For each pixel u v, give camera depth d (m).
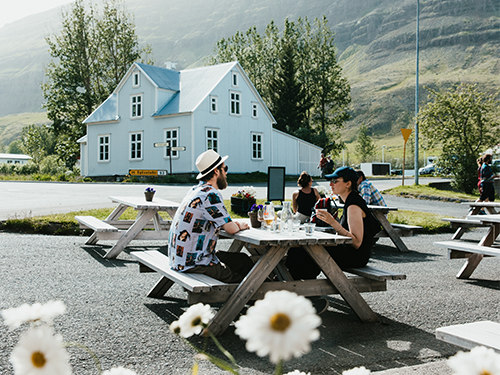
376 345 3.43
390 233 7.97
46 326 0.82
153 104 31.25
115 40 46.25
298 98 47.88
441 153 20.48
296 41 52.28
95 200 14.70
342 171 4.27
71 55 45.53
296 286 3.88
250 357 3.14
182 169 29.86
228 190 18.81
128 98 32.31
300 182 8.19
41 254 6.64
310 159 37.72
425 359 3.15
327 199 6.76
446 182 23.09
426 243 8.88
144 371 2.86
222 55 56.44
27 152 69.12
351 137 175.62
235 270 4.02
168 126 30.45
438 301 4.68
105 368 2.87
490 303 4.62
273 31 53.78
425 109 20.70
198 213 3.75
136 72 32.00
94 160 34.12
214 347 3.31
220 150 31.00
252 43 55.03
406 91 195.62
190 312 1.11
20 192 18.31
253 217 4.62
